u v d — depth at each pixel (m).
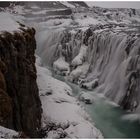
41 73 27.02
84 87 27.95
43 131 14.22
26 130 11.96
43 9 78.06
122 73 25.03
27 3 75.75
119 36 29.78
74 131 14.80
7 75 10.91
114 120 19.12
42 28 57.19
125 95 22.89
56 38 45.78
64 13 76.31
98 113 20.48
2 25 14.52
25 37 14.61
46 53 44.91
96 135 15.04
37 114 14.51
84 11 82.69
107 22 71.19
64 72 34.09
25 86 12.58
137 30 36.09
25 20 60.34
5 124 9.38
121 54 27.42
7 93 10.40
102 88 26.72
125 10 94.44
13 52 11.70
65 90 22.91
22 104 11.95
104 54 31.42
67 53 39.91
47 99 18.98
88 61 34.50
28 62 14.19
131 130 17.44
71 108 18.19
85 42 37.25
